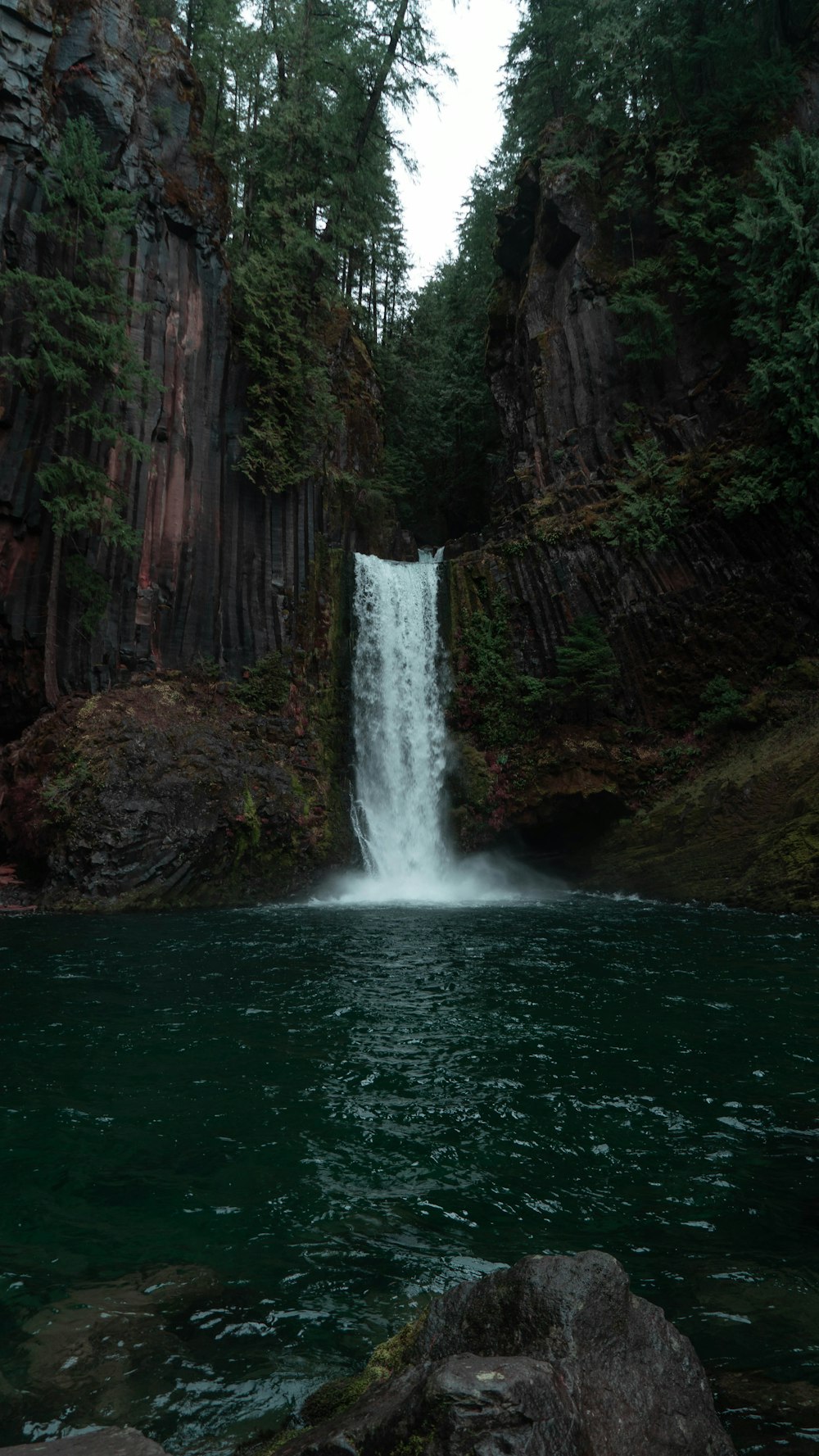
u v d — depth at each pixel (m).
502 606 26.14
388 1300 3.59
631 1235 4.21
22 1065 6.92
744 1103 6.11
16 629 20.62
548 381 29.31
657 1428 2.43
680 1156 5.20
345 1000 9.18
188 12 29.83
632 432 26.59
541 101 33.84
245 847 20.48
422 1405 2.21
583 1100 6.17
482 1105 6.05
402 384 39.62
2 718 21.16
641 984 10.02
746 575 22.62
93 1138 5.46
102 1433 2.47
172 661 23.94
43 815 18.47
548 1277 2.73
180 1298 3.59
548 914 17.28
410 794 25.84
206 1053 7.28
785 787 18.64
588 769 22.88
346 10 29.03
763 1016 8.49
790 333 20.75
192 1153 5.24
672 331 25.81
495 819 23.83
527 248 32.78
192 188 24.89
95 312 21.41
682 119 26.44
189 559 24.34
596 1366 2.49
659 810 21.53
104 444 22.02
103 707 20.56
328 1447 2.30
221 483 25.53
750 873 18.02
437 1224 4.33
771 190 21.94
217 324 25.45
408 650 27.06
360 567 27.72
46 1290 3.66
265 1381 2.99
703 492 23.33
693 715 22.78
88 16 22.17
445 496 39.28
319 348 28.23
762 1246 4.08
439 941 13.43
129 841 18.27
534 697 24.23
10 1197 4.62
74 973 10.62
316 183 29.30
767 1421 2.72
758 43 25.69
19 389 20.34
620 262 28.00
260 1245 4.10
